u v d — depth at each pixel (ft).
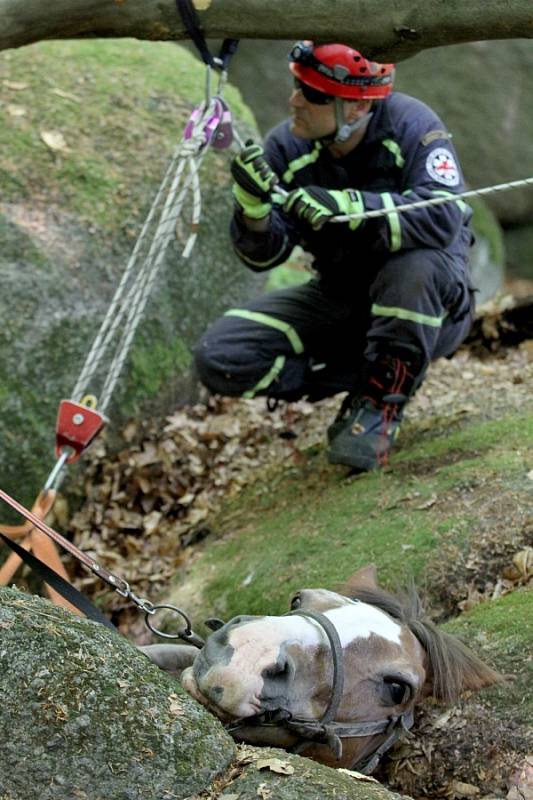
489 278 44.91
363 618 12.40
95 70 29.45
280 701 11.27
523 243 50.19
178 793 9.38
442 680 13.39
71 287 25.45
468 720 13.42
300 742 11.73
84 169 27.09
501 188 17.89
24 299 24.79
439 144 19.88
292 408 26.86
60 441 17.99
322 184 20.38
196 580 20.71
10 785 9.14
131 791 9.28
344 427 20.97
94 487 25.41
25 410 24.34
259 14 13.43
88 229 26.30
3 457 23.97
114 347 25.85
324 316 21.50
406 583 16.22
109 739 9.43
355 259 20.63
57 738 9.32
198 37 13.87
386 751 13.50
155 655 14.39
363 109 19.43
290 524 20.62
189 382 27.78
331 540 19.29
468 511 18.60
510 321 28.86
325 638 11.84
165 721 9.70
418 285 19.62
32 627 9.84
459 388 25.14
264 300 21.80
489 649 14.52
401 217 19.19
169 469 25.68
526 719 13.20
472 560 17.60
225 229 28.53
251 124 30.19
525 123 47.60
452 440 21.45
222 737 9.95
